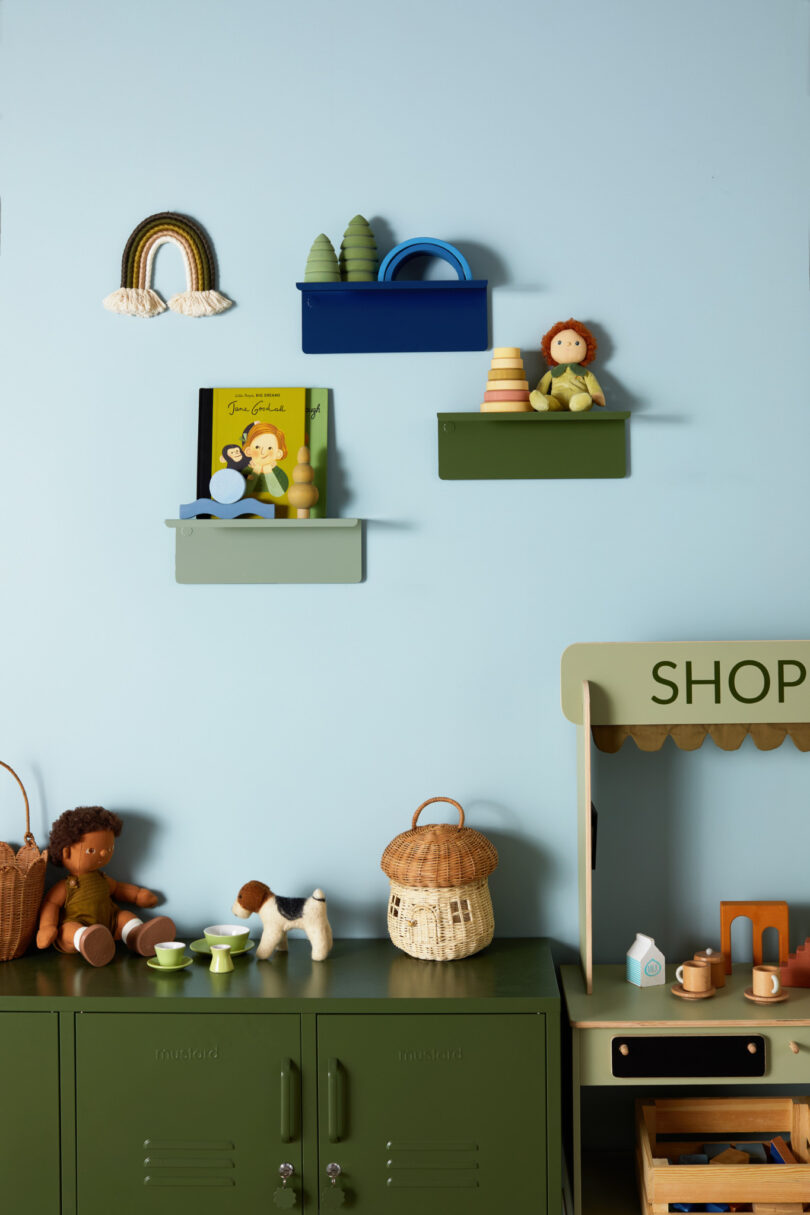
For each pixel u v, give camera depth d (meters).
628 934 2.19
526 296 2.18
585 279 2.17
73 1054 1.86
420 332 2.17
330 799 2.21
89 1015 1.86
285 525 2.10
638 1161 2.02
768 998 1.94
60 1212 1.87
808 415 2.16
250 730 2.21
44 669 2.23
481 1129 1.83
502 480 2.18
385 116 2.18
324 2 2.18
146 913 2.23
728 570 2.17
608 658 2.02
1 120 2.22
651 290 2.17
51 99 2.21
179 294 2.20
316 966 2.01
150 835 2.23
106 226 2.22
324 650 2.20
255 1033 1.84
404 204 2.19
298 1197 1.85
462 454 2.16
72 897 2.13
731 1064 1.86
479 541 2.19
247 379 2.21
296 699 2.21
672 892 2.18
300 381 2.20
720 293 2.16
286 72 2.19
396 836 2.15
